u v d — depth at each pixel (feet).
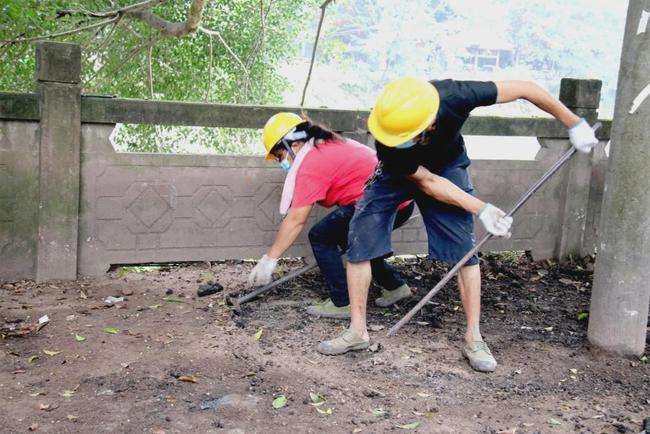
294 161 14.43
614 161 13.30
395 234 19.08
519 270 19.86
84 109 16.47
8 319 14.60
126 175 17.04
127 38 35.29
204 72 36.01
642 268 13.35
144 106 16.81
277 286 17.48
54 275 16.83
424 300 13.16
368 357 13.51
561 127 19.77
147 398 11.55
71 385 11.94
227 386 12.07
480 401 11.92
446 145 12.48
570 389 12.50
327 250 15.17
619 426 11.10
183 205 17.52
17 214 16.55
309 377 12.53
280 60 39.68
